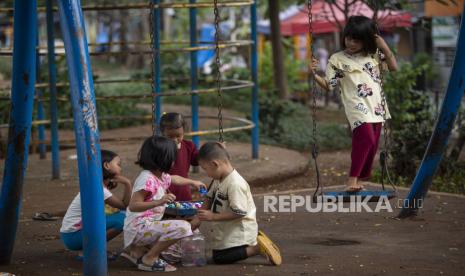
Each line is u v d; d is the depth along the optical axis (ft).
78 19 19.54
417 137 38.34
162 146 21.29
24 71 23.09
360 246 24.06
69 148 51.72
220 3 37.50
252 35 40.42
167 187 22.20
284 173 37.99
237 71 85.20
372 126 26.45
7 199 22.72
